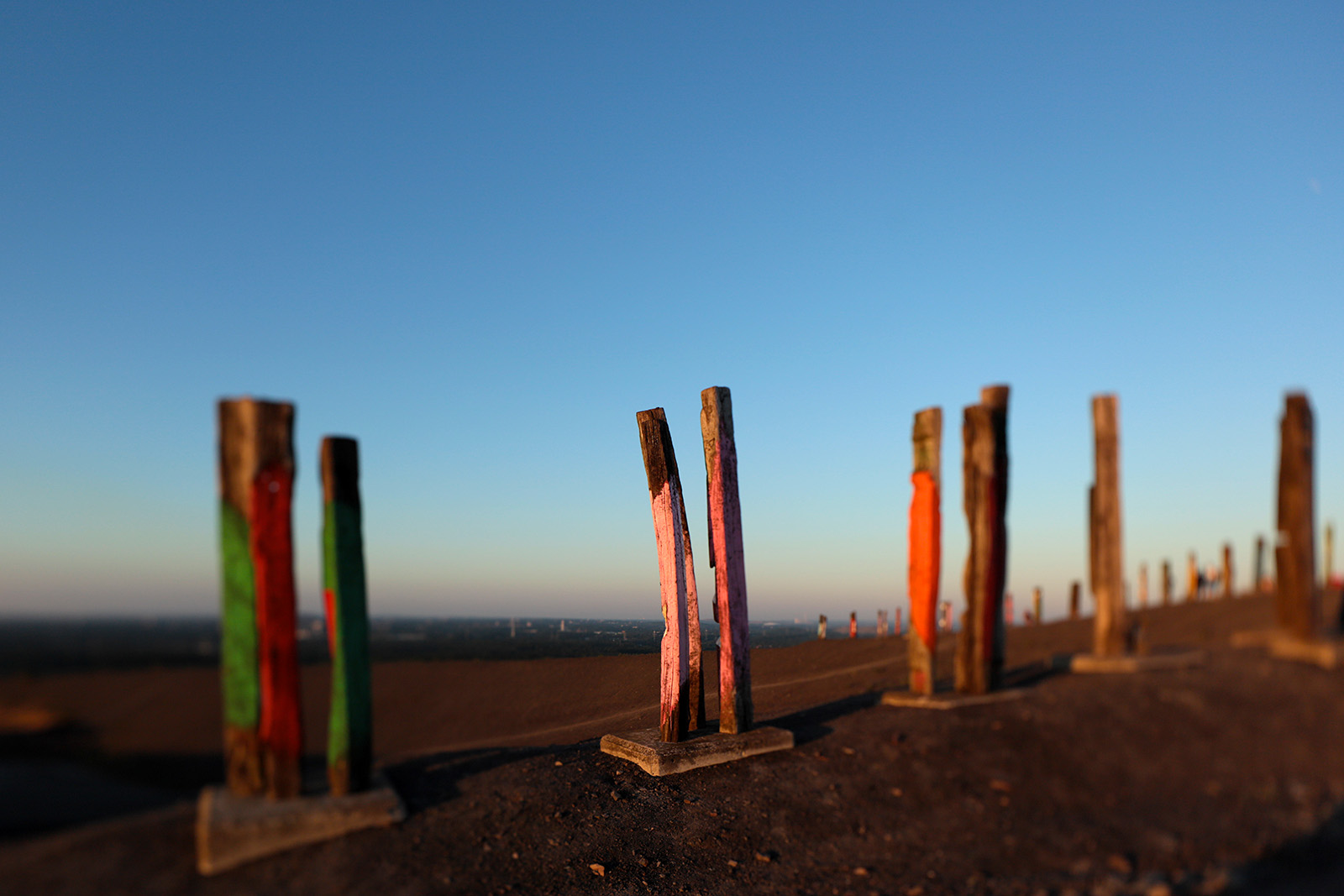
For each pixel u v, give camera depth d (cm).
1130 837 448
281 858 425
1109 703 588
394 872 434
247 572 451
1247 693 542
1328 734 484
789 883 481
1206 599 704
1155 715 557
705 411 702
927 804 534
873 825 524
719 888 484
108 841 404
